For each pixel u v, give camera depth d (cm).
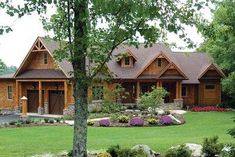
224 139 1781
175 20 854
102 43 905
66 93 3562
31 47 3812
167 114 3244
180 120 3027
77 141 961
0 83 4112
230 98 4422
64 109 3559
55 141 1781
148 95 3269
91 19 891
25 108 3241
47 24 965
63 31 960
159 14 809
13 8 889
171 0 847
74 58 914
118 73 3928
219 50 3962
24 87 3991
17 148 1479
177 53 4647
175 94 4272
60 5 929
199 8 867
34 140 1834
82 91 955
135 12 809
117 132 2323
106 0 777
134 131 2400
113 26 894
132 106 3841
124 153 1145
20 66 3881
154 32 905
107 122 2748
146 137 2070
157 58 4038
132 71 3991
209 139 1307
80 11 878
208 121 3005
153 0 785
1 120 3238
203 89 4394
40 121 2878
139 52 4272
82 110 959
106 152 1158
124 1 785
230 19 1964
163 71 3962
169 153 1184
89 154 1259
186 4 871
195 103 4397
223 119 3116
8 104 4062
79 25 901
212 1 876
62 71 3481
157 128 2617
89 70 959
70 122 2911
